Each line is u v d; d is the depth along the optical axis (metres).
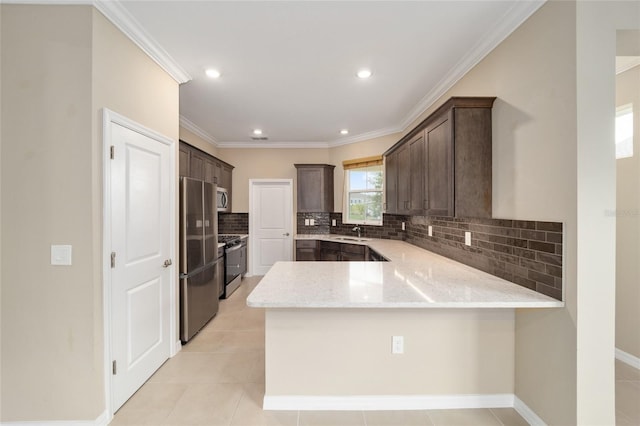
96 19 1.80
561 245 1.62
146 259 2.31
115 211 1.96
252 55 2.48
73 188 1.76
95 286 1.79
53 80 1.76
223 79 2.92
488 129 2.21
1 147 1.75
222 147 5.74
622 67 2.55
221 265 4.32
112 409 1.92
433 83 3.00
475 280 2.08
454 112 2.21
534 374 1.82
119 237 2.00
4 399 1.78
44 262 1.77
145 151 2.30
